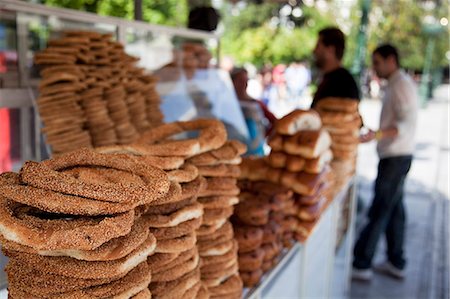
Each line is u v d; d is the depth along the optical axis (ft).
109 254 2.51
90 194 2.40
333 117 8.90
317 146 6.36
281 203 5.87
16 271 2.64
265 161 6.75
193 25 12.37
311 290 7.79
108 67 6.36
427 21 51.78
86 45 6.17
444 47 81.61
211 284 4.17
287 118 6.64
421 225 18.44
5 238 2.41
